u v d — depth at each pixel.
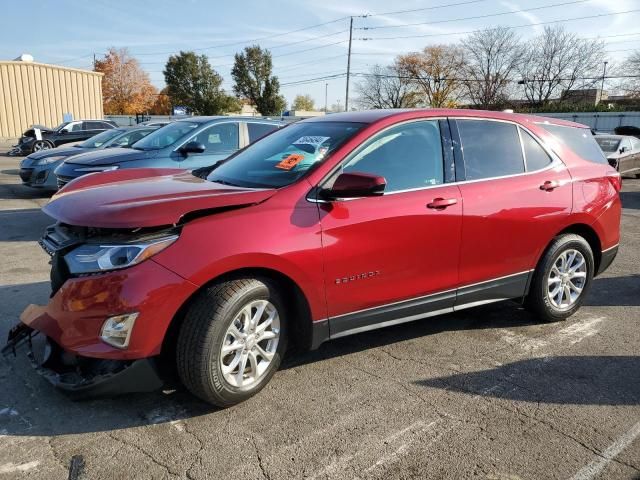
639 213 11.02
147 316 2.84
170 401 3.30
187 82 69.69
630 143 17.36
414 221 3.67
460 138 4.08
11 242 7.45
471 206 3.96
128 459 2.73
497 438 2.98
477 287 4.15
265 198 3.25
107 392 2.93
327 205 3.38
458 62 70.06
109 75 68.19
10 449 2.79
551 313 4.63
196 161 8.04
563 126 4.84
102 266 2.87
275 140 4.25
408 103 74.00
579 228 4.76
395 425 3.09
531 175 4.38
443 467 2.72
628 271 6.45
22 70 31.48
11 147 28.34
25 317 3.31
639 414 3.24
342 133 3.74
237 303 3.05
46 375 3.12
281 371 3.74
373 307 3.65
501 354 4.07
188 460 2.74
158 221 2.89
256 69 71.50
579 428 3.09
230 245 2.99
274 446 2.87
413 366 3.85
